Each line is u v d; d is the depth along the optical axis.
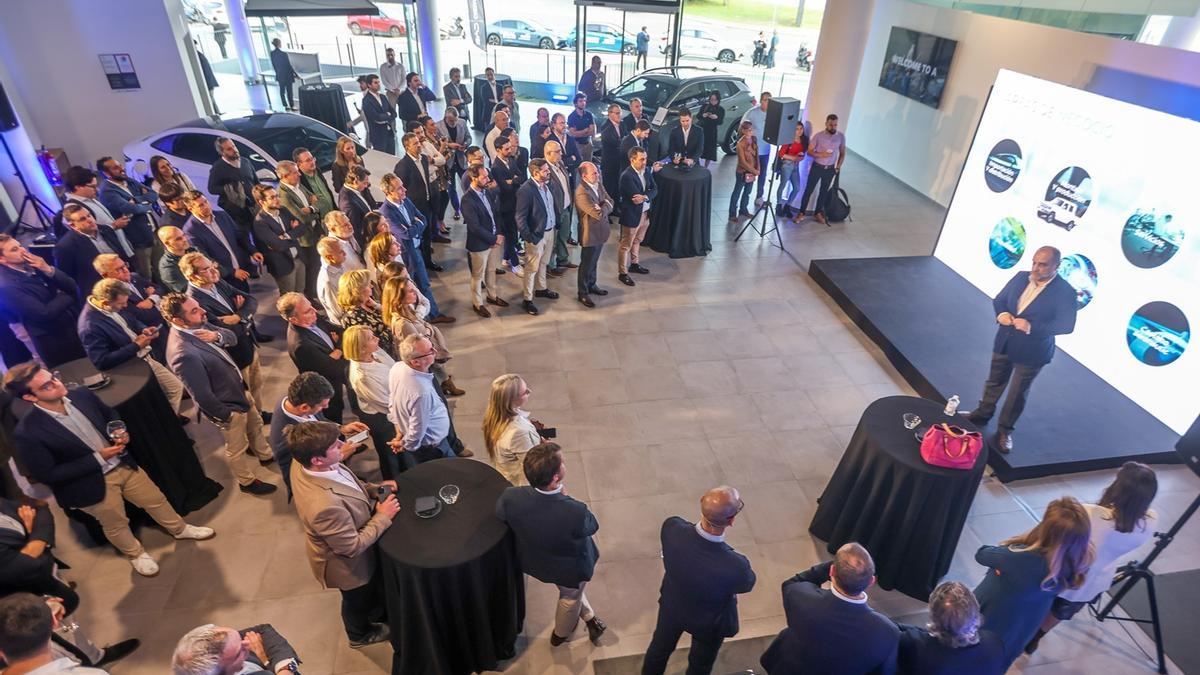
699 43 14.59
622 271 6.52
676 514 3.93
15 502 2.82
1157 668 3.19
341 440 2.81
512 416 3.06
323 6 10.02
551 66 14.16
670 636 2.67
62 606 2.64
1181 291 4.50
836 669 2.25
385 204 5.10
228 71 13.89
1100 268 5.12
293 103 10.98
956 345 5.46
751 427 4.67
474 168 5.32
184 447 3.81
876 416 3.54
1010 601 2.66
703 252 7.24
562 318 5.92
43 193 7.11
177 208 5.01
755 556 3.68
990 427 4.49
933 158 8.71
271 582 3.44
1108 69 5.91
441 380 4.99
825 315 6.14
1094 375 5.18
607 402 4.87
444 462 3.11
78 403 3.06
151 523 3.74
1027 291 3.96
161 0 8.08
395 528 2.71
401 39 15.98
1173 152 4.52
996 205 6.15
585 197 5.62
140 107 8.55
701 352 5.51
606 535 3.77
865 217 8.30
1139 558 3.75
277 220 5.18
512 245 6.57
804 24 16.62
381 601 3.13
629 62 13.39
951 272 6.71
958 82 8.11
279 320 5.79
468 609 2.74
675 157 7.17
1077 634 3.34
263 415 4.56
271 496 3.97
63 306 4.22
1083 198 5.24
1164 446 4.42
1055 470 4.27
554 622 3.30
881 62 9.74
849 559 2.22
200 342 3.42
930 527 3.26
